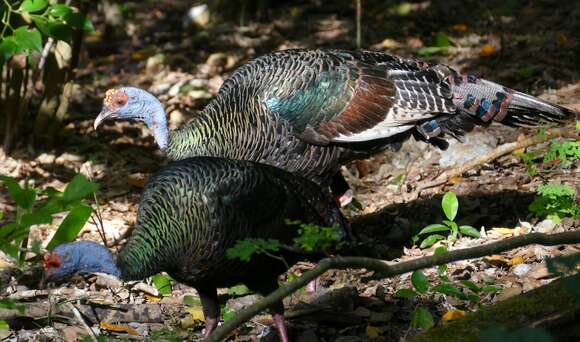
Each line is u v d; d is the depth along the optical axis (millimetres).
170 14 19516
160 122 10805
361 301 9445
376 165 13125
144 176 13320
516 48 16453
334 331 9078
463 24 17922
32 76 13781
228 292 9906
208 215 8273
